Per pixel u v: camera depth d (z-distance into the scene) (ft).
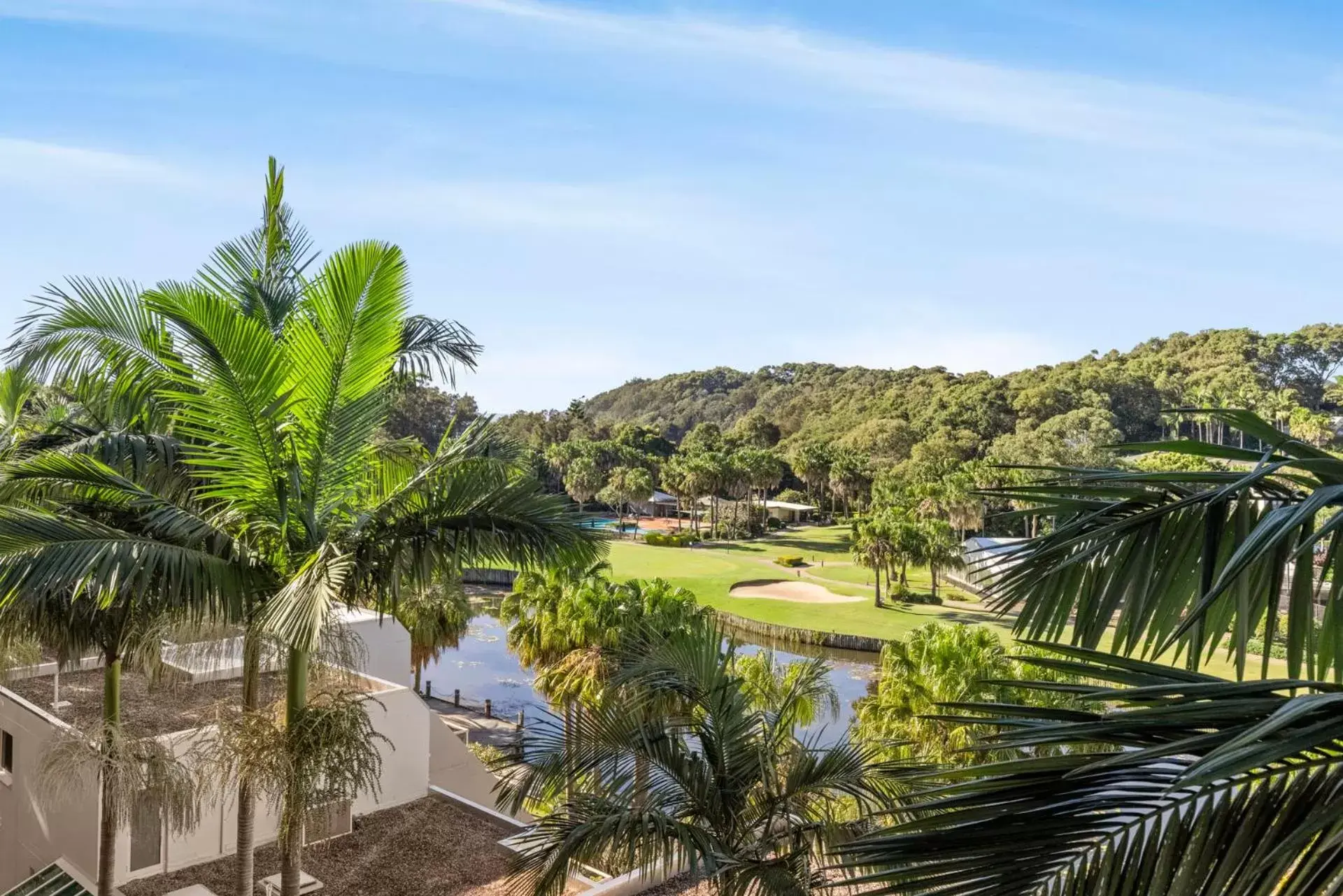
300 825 30.14
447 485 30.22
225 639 40.60
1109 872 7.06
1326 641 8.90
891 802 25.57
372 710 50.52
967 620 160.66
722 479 291.99
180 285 26.23
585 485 297.53
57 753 35.99
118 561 24.08
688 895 36.81
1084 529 10.28
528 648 73.10
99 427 34.06
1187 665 9.86
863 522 208.74
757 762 27.35
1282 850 6.27
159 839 42.52
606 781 26.66
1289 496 9.37
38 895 40.32
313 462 28.96
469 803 51.70
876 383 437.58
